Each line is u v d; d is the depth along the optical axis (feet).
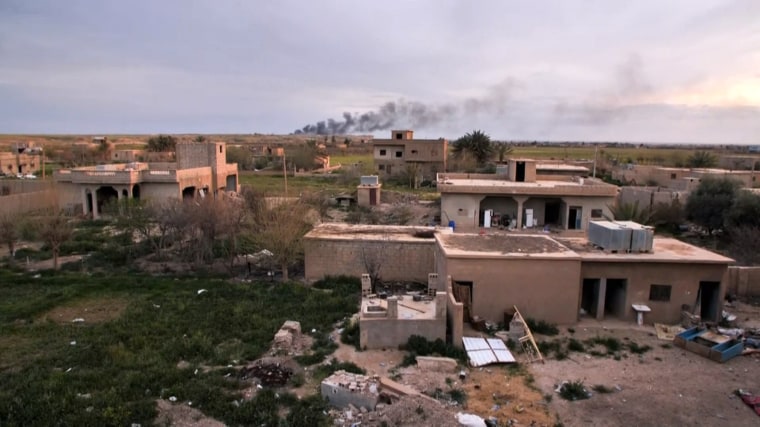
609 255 60.95
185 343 53.01
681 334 54.44
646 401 42.60
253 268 86.94
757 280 69.56
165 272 84.28
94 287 74.69
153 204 102.58
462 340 52.60
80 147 332.39
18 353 51.65
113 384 44.42
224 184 165.37
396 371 47.50
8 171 235.81
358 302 67.56
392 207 147.02
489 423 38.52
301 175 247.09
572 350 52.70
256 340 54.75
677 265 59.62
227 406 40.68
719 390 44.50
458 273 59.21
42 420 38.27
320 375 46.65
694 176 175.22
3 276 80.43
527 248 62.95
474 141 254.47
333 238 79.00
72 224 117.91
